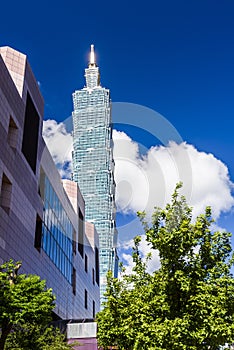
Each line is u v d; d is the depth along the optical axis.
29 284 24.84
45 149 60.00
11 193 44.75
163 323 13.95
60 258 69.25
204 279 15.21
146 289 15.76
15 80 49.75
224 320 14.27
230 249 15.61
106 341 17.27
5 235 42.31
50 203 63.75
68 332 46.41
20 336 25.86
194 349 13.66
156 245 15.13
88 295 92.50
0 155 42.09
